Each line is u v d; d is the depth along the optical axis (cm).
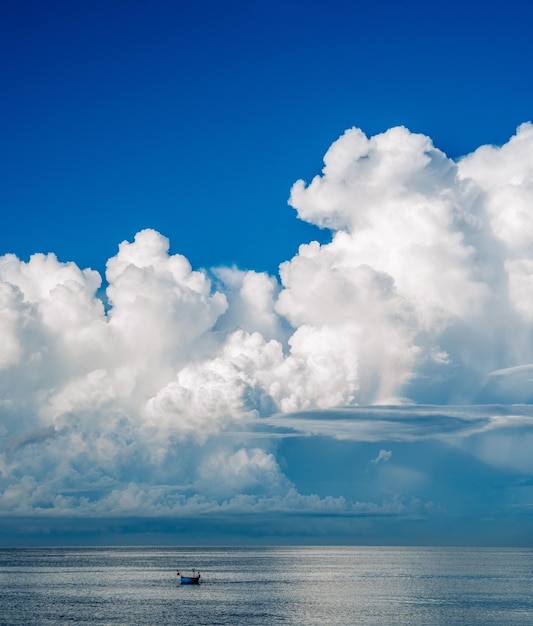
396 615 12562
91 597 15612
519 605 13900
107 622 11794
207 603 14375
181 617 12356
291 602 14525
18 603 14488
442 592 16500
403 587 17912
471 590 16975
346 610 13200
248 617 12350
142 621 11906
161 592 16750
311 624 11556
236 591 16888
